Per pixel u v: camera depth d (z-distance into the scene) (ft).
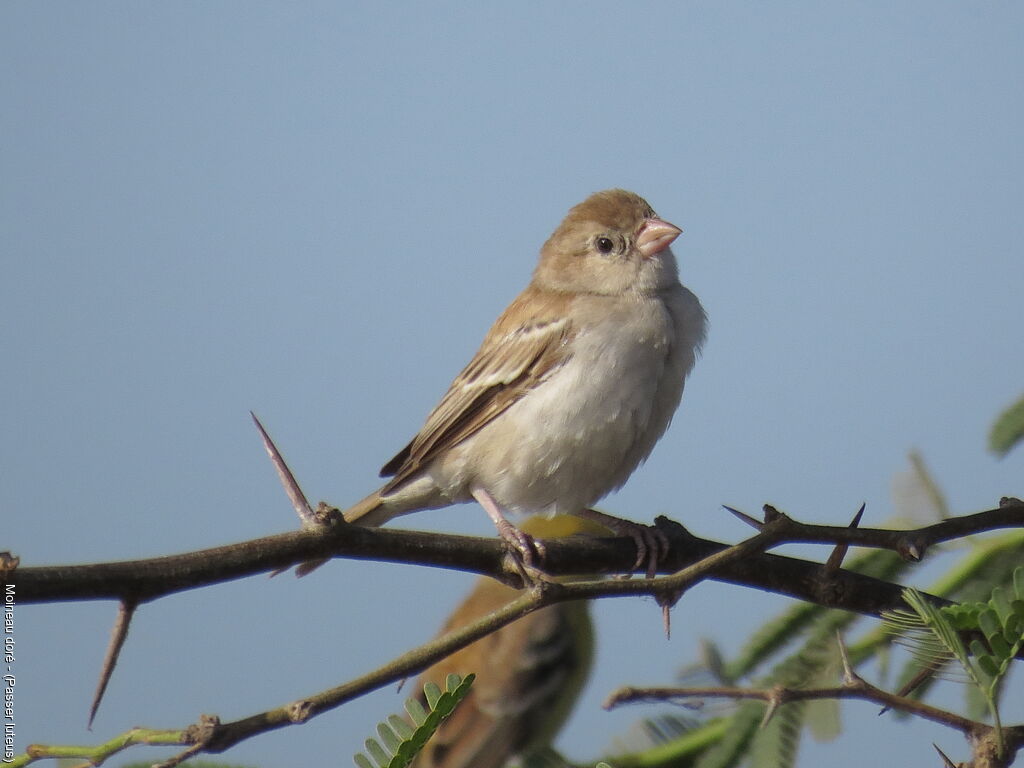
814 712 26.48
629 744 26.37
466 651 29.45
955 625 21.94
